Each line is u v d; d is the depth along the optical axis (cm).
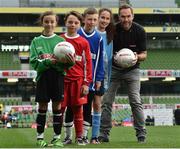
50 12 518
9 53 3641
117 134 959
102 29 607
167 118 2231
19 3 3553
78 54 541
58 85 504
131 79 609
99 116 592
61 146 496
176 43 3769
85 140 573
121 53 598
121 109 2553
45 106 514
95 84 582
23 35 3606
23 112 2564
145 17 3675
